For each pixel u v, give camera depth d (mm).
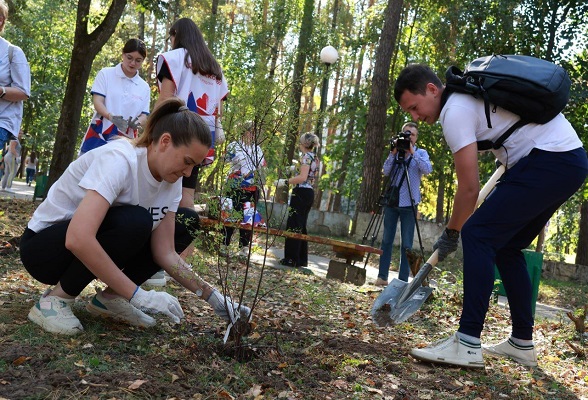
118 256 3152
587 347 4648
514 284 4016
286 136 3582
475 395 3197
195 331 3633
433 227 14641
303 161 7855
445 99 3721
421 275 4059
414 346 4094
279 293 5352
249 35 21906
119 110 6039
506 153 3721
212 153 4891
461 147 3619
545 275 13742
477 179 3641
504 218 3643
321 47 21062
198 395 2645
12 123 5285
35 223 3240
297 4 22328
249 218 6680
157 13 13719
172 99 3133
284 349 3496
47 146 32594
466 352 3627
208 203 3387
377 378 3262
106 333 3283
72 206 3217
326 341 3824
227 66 18172
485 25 18531
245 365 3105
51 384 2547
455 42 19891
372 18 24062
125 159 3068
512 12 18141
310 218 16688
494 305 6254
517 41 18453
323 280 6820
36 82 32719
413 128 7363
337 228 16594
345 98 23438
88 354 2934
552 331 5297
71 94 11031
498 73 3576
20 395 2432
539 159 3613
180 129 3037
